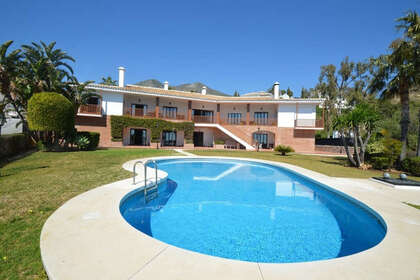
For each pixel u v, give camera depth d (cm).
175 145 2753
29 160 1054
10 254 270
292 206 617
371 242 412
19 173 760
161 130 2431
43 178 683
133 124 2294
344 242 408
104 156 1270
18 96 1598
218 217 525
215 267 239
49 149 1536
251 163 1397
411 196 604
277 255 359
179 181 911
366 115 1203
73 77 1828
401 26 1198
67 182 636
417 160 1068
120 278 214
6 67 1492
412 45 1155
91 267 231
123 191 546
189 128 2562
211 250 372
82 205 435
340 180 826
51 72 1630
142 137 2561
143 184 629
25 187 572
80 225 340
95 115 2073
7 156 1163
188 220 502
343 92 3284
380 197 587
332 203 650
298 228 468
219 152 1953
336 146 2519
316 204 638
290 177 1031
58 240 289
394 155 1213
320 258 351
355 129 1284
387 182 753
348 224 495
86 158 1165
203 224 481
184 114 2834
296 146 2539
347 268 247
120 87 2277
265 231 450
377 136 1387
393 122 2281
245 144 2472
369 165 1241
